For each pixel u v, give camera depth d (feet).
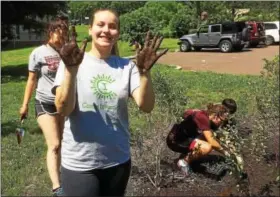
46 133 15.72
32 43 131.13
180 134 18.42
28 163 20.44
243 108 25.23
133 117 20.58
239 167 14.69
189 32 127.54
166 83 19.44
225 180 17.47
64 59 8.87
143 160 18.33
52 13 69.36
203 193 16.71
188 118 18.38
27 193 17.03
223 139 15.56
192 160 18.21
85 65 9.66
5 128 26.50
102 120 9.60
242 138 16.62
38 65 15.79
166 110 19.40
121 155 9.93
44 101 15.71
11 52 103.96
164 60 80.23
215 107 18.17
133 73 9.86
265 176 16.31
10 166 19.84
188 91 41.39
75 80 9.18
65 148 9.85
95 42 9.72
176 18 135.85
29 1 66.80
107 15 9.70
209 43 98.27
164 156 19.60
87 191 9.76
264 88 20.48
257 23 107.96
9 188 17.39
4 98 39.50
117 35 9.85
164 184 17.49
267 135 18.43
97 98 9.55
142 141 18.52
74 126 9.62
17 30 76.64
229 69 66.18
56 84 9.58
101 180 9.91
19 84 50.88
